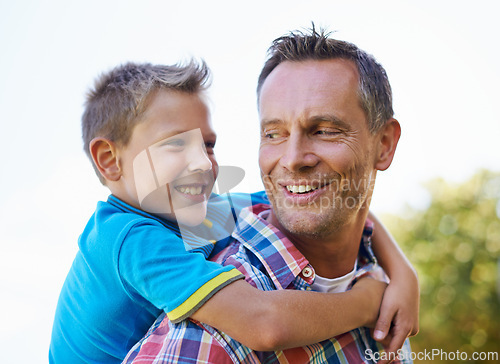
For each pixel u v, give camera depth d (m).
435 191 6.34
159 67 1.62
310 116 1.20
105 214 1.47
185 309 1.13
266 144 1.27
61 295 1.56
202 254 1.26
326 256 1.34
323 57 1.26
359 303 1.30
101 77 1.66
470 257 6.00
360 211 1.36
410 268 1.55
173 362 1.07
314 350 1.23
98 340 1.38
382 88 1.35
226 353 1.09
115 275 1.32
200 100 1.59
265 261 1.28
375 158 1.38
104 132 1.55
